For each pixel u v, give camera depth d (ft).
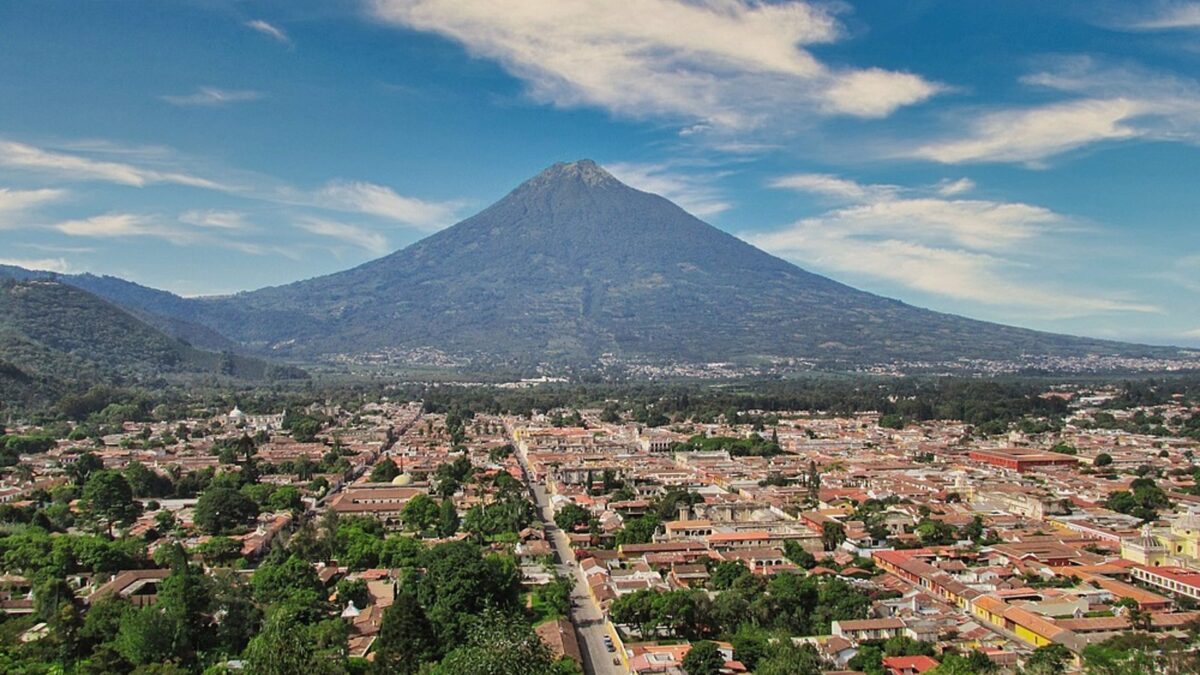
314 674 500.74
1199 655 607.78
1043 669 619.26
